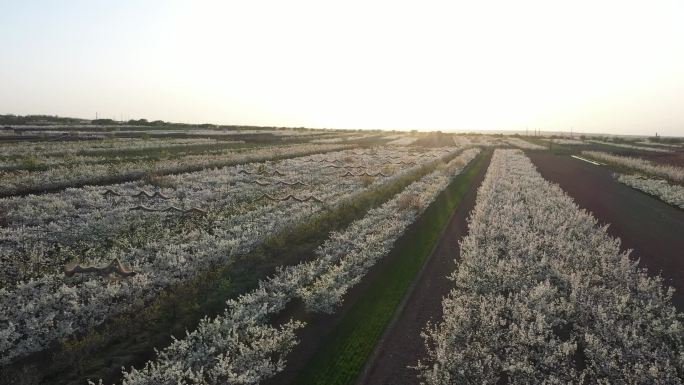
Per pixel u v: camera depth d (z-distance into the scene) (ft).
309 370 29.07
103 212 62.34
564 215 69.92
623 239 59.88
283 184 91.81
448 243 56.75
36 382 26.02
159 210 65.41
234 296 38.93
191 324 34.04
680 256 53.06
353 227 59.98
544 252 51.60
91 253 47.83
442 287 42.70
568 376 28.76
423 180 105.91
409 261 49.47
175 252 48.42
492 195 86.79
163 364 28.81
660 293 40.22
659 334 33.88
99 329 32.96
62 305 35.63
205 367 28.86
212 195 77.87
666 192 91.61
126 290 37.83
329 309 36.63
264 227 58.49
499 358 31.19
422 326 35.14
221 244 49.65
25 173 81.00
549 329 34.53
